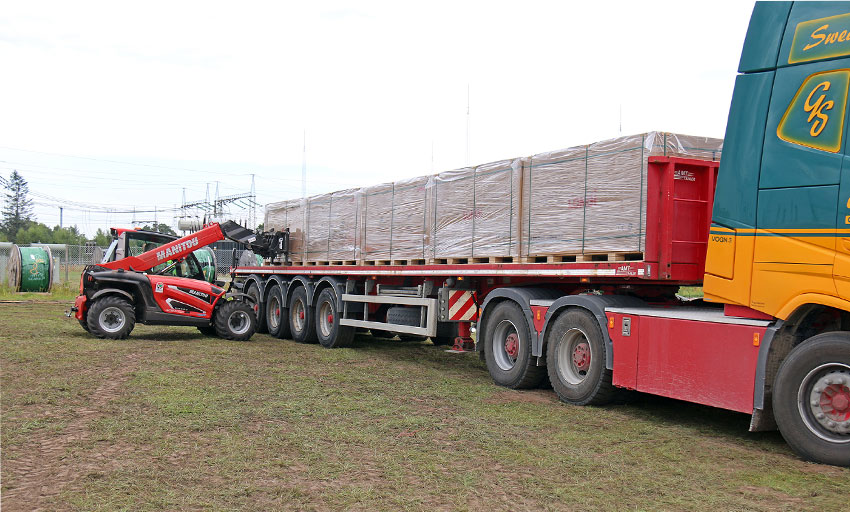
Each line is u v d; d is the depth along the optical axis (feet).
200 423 21.07
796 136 18.47
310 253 46.39
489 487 15.70
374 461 17.57
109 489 15.19
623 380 23.25
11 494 14.89
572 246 25.31
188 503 14.39
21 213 338.13
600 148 24.41
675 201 23.34
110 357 34.12
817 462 17.78
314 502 14.57
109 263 43.55
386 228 37.86
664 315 21.89
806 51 18.47
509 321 28.89
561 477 16.53
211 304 44.91
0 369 30.22
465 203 31.37
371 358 37.58
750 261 19.35
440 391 27.37
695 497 15.23
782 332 18.67
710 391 20.15
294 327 46.37
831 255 17.39
